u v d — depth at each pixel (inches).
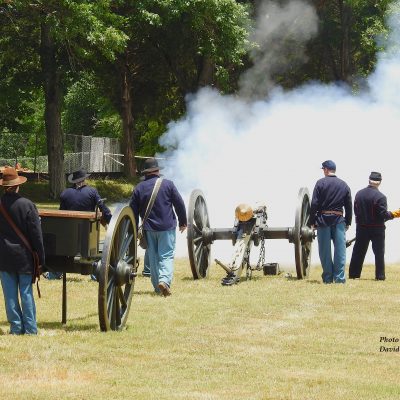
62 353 778.2
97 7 2812.5
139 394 653.9
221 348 820.6
